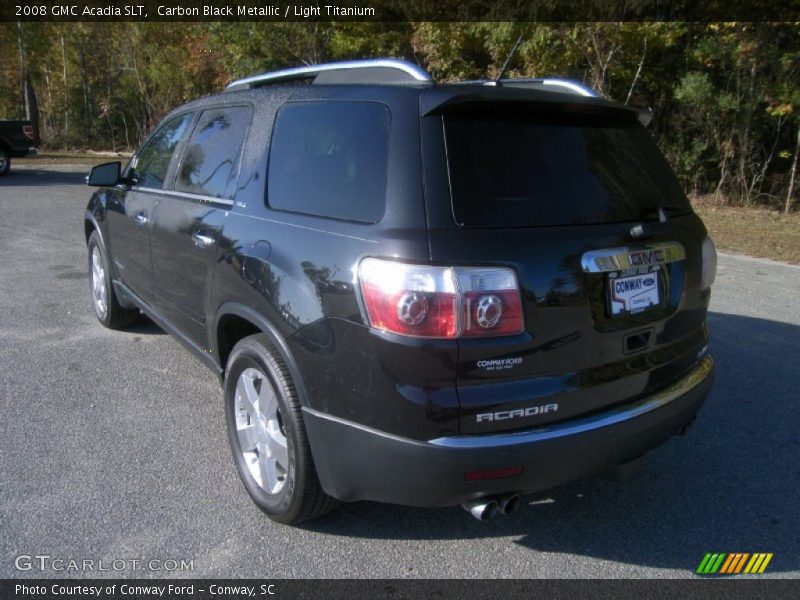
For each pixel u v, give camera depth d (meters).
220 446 3.77
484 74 15.16
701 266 3.19
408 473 2.46
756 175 15.06
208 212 3.54
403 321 2.36
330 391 2.62
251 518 3.12
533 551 2.95
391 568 2.81
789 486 3.51
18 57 32.16
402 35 17.48
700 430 4.12
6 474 3.41
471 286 2.35
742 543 3.03
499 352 2.41
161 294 4.29
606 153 2.94
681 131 15.72
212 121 3.92
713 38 14.09
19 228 10.59
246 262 3.08
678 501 3.36
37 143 32.78
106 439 3.81
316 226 2.77
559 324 2.52
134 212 4.61
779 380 4.90
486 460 2.42
